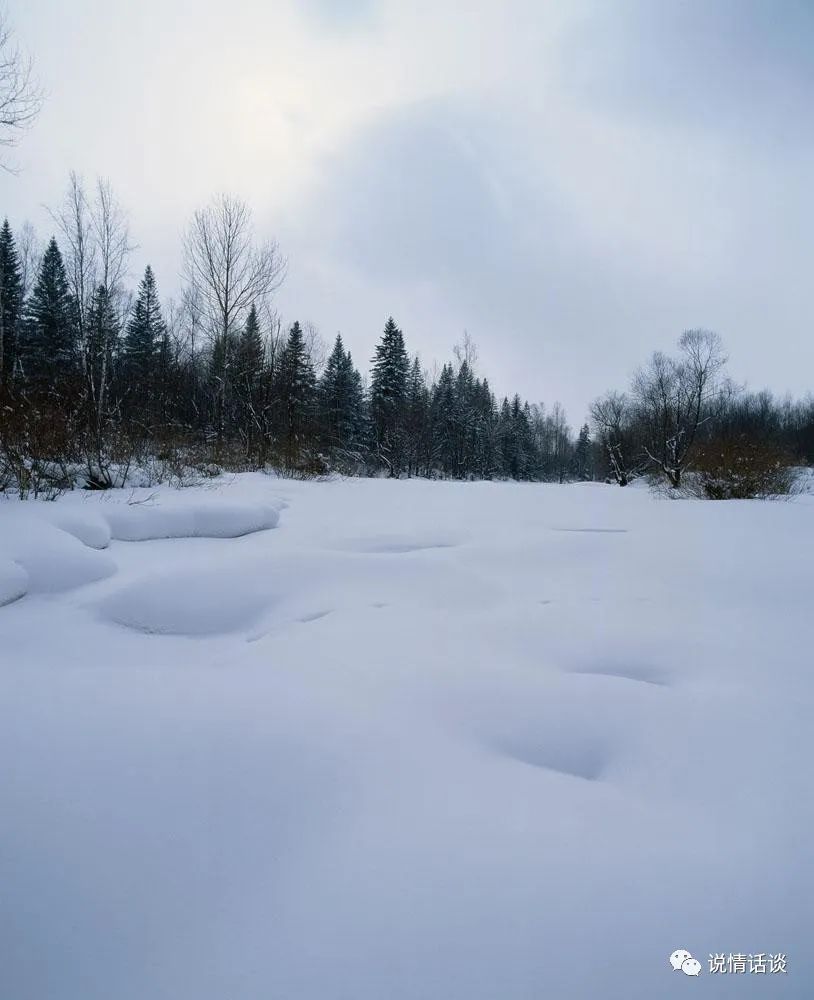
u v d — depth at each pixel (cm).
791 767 215
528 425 5834
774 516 870
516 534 682
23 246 2164
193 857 170
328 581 449
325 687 275
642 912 153
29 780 197
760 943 146
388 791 198
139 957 143
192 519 638
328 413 3300
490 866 166
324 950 143
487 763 220
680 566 527
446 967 138
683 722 246
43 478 771
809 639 349
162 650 348
